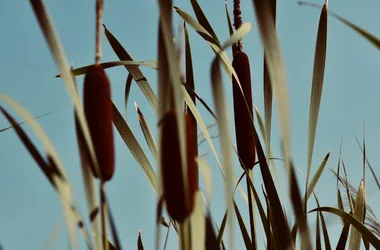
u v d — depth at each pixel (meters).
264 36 1.26
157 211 1.29
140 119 2.00
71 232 1.32
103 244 1.35
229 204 1.25
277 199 1.63
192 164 1.29
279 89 1.24
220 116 1.29
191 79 2.03
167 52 1.22
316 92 1.65
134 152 1.82
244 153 1.77
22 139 1.36
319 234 2.01
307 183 1.58
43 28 1.28
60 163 1.34
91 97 1.33
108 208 1.35
